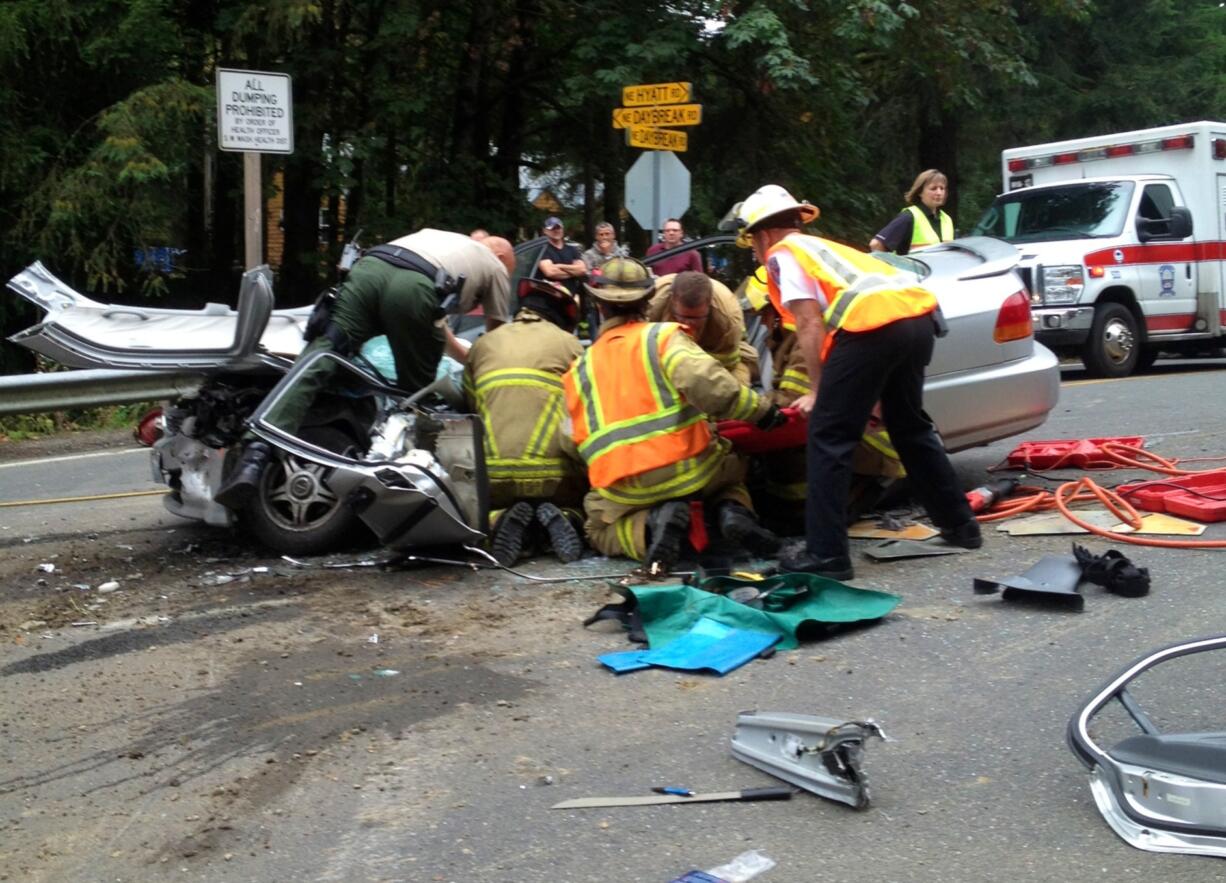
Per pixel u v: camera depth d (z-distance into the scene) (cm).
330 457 603
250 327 620
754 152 1900
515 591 584
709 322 610
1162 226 1483
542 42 1842
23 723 456
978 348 695
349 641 526
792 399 636
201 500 661
